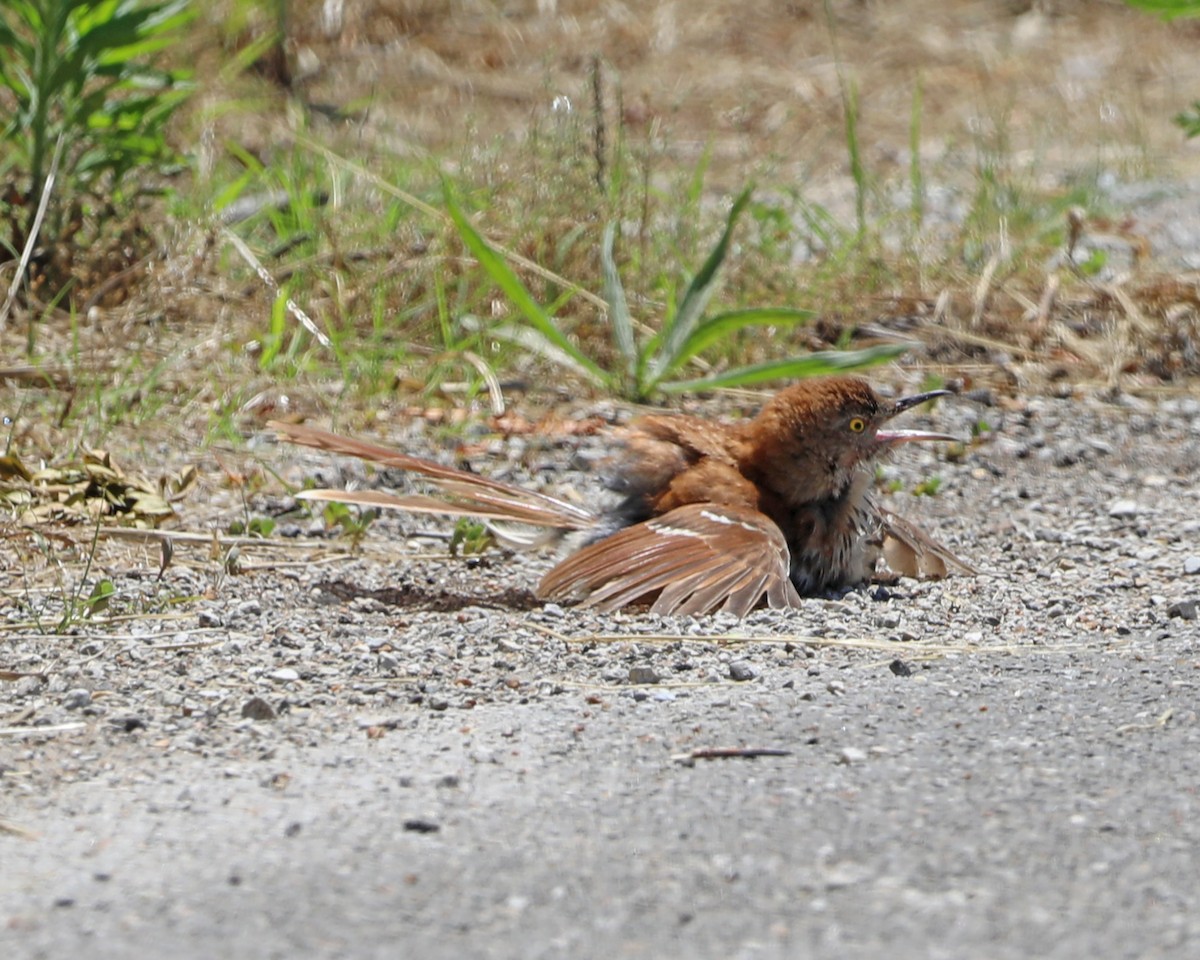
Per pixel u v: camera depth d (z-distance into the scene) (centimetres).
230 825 680
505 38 2512
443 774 735
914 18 2708
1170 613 1002
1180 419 1468
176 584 1037
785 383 1516
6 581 1031
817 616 986
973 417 1460
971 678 873
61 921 598
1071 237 1727
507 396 1468
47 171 1584
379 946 578
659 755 758
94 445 1282
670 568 988
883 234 1878
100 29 1530
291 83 2317
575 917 600
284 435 1110
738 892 620
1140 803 703
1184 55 2633
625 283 1602
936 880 631
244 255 1555
